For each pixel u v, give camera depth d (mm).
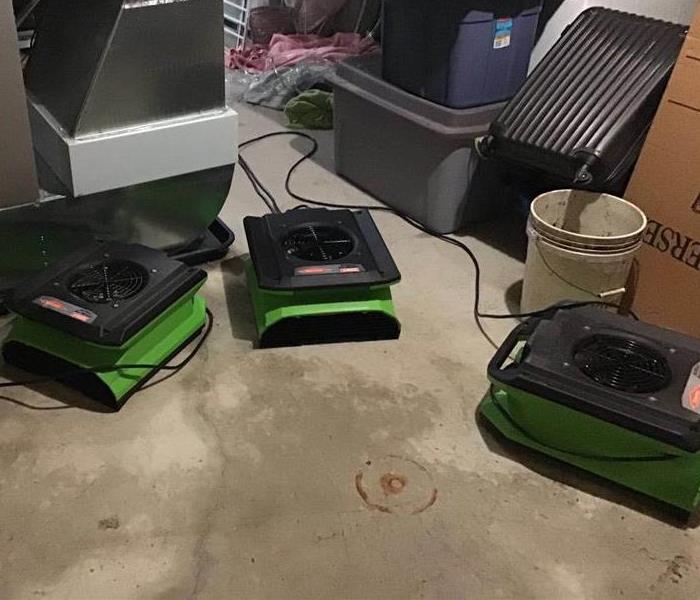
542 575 1331
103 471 1482
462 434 1604
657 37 1966
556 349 1515
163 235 2025
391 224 2336
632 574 1339
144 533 1371
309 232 1909
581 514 1444
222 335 1850
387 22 2225
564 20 2348
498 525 1417
